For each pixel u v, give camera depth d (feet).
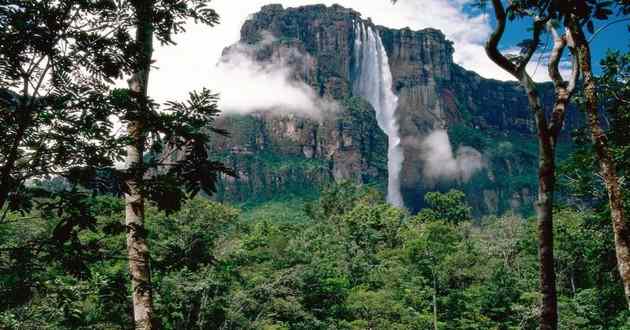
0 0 16.88
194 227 89.25
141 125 18.42
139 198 24.38
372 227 216.33
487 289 134.92
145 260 23.85
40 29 16.93
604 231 55.88
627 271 26.09
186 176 18.40
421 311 131.54
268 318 102.37
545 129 27.58
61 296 22.03
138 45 19.61
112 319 47.06
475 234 214.90
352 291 131.54
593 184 49.47
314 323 109.19
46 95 18.20
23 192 17.79
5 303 17.79
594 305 96.94
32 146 17.19
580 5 15.49
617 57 45.55
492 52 28.37
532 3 16.70
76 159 17.48
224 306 92.02
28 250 17.93
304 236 203.10
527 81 28.22
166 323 80.48
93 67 19.30
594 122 28.30
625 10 22.09
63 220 18.11
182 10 20.53
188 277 87.35
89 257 19.19
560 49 30.17
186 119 18.01
